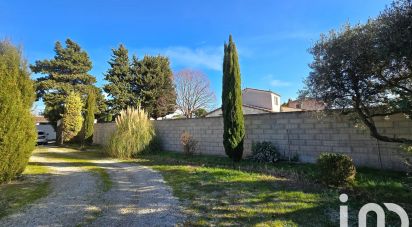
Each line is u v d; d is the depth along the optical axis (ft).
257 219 13.99
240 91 33.53
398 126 22.76
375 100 19.10
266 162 30.76
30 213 15.88
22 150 25.05
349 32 17.98
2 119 22.90
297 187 19.36
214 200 17.63
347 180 19.17
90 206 17.20
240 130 32.78
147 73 106.11
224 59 34.14
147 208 16.61
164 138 48.37
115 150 43.78
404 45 14.35
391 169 23.20
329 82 18.62
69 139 75.51
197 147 42.63
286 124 31.45
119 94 101.45
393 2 15.30
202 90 125.90
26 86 26.99
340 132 26.71
